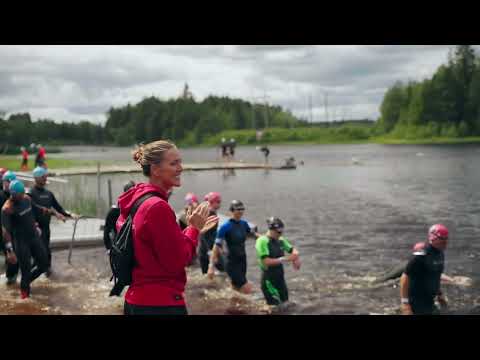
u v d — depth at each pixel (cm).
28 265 834
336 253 1175
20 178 1862
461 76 13138
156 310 241
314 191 2647
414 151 7975
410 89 15100
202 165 4750
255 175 3888
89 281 940
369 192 2536
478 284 885
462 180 3041
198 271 1028
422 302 714
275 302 786
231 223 885
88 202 1747
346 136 16012
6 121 6669
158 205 238
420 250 704
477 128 12712
